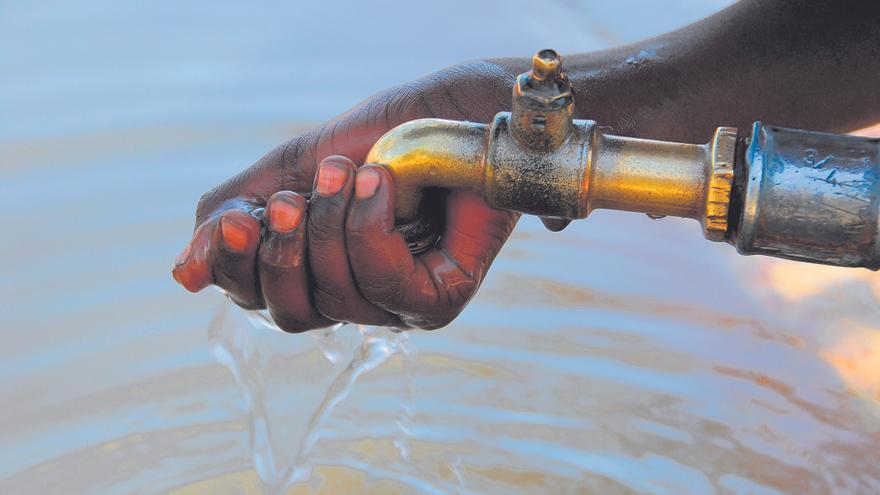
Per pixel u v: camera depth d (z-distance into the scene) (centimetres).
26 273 230
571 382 220
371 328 186
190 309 229
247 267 122
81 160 257
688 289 238
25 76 281
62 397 211
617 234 254
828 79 158
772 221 107
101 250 237
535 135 109
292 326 128
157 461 203
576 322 231
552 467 205
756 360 221
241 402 216
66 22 304
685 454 205
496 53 292
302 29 304
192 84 281
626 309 234
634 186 111
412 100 145
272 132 265
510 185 113
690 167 110
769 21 158
